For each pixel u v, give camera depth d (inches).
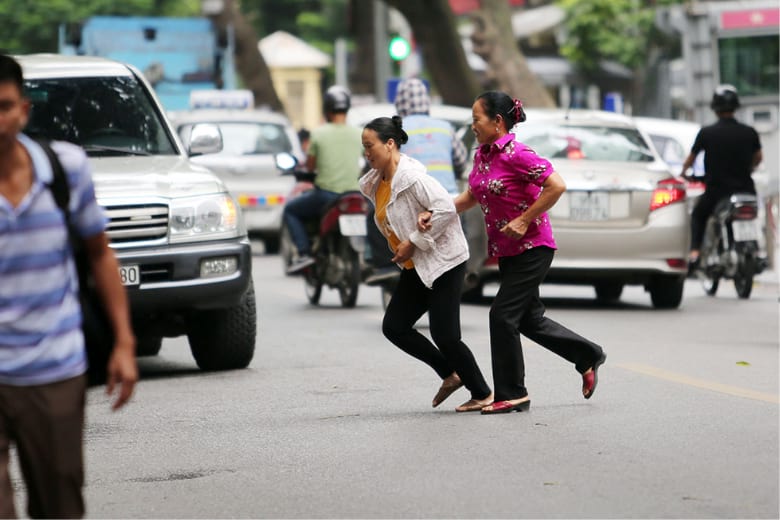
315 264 1310.3
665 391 792.3
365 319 1195.3
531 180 714.2
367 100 2630.4
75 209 404.8
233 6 3302.2
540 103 3095.5
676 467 598.5
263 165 2022.6
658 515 520.7
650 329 1094.4
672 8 2437.3
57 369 404.2
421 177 714.2
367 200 1160.2
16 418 403.9
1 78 389.7
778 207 1603.1
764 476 581.6
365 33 3486.7
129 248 837.8
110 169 875.4
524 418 714.8
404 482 578.2
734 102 1379.2
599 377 844.6
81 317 423.2
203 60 2357.3
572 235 1208.2
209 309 874.1
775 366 888.9
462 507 534.9
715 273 1387.8
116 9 4473.4
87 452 658.2
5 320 399.2
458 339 727.7
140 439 687.1
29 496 414.0
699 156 1707.7
